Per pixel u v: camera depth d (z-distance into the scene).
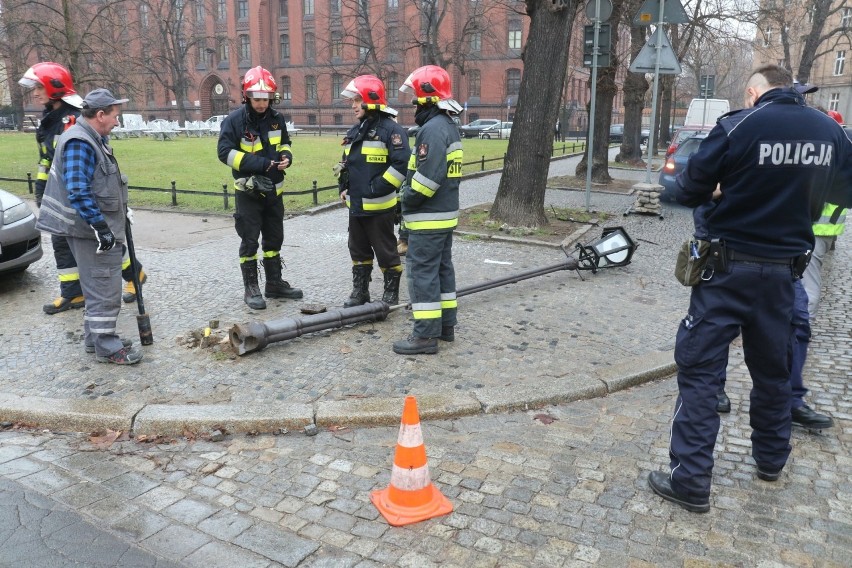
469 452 3.96
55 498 3.52
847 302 7.06
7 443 4.14
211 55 67.69
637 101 25.06
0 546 3.09
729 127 3.13
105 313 5.07
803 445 4.04
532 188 10.41
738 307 3.24
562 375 4.97
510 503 3.45
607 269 8.12
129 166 22.19
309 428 4.20
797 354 4.15
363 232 6.29
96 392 4.64
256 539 3.17
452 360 5.23
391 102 58.78
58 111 6.54
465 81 59.41
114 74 29.47
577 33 40.62
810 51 27.05
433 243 5.14
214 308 6.52
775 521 3.29
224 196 13.17
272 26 65.75
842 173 3.39
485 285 6.66
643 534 3.18
